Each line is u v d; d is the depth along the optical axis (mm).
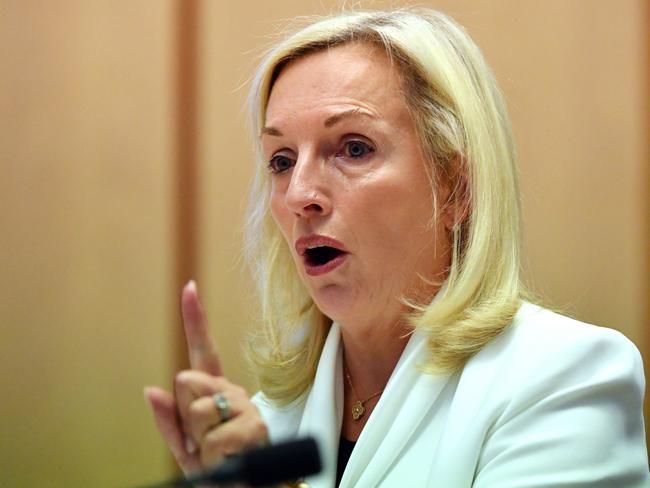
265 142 6199
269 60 6285
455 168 5914
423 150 5836
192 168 14156
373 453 5469
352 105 5773
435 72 5852
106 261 14047
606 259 13570
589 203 13648
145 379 13852
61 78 14234
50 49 14266
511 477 4871
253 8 14164
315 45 6137
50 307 13945
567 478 4809
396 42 5898
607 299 13531
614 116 13703
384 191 5703
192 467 4285
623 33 13734
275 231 6914
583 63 13789
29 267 13984
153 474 13641
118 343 13906
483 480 4949
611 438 4984
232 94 14211
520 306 5754
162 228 14086
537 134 13727
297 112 5910
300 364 6754
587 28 13797
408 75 5895
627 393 5168
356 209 5699
